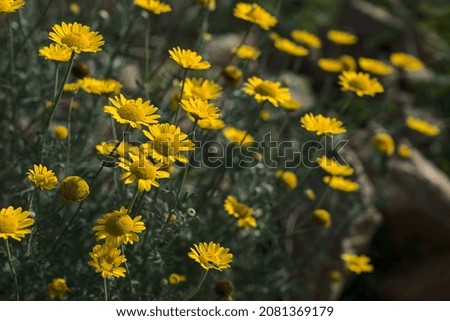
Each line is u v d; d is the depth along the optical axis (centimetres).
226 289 533
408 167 882
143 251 548
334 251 806
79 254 580
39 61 686
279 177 668
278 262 734
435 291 830
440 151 1010
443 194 871
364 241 833
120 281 552
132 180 422
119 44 682
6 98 659
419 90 1101
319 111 886
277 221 809
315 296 793
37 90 686
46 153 553
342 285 811
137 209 463
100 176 661
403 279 840
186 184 717
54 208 561
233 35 1051
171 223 547
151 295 565
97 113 667
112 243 425
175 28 962
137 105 443
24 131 629
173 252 566
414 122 848
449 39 1212
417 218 858
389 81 1057
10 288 549
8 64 654
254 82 571
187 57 492
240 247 696
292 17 1172
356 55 1141
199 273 656
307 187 768
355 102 986
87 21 759
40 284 563
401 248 866
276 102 564
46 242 553
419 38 1177
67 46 450
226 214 677
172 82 670
